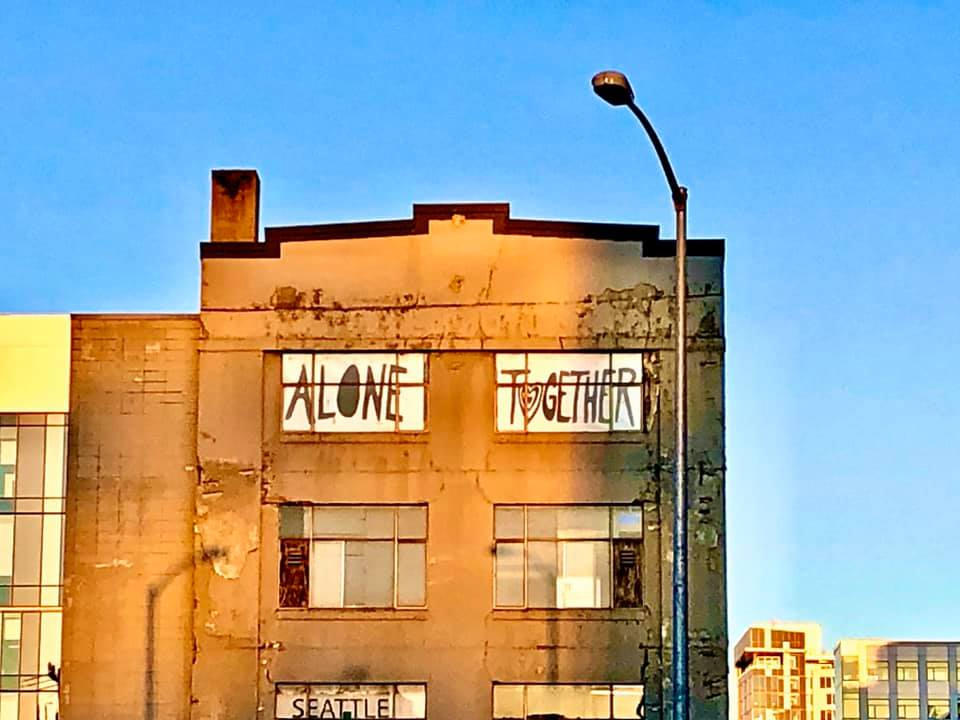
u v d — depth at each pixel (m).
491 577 36.25
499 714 35.81
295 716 35.97
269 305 37.44
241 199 39.38
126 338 37.84
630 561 36.28
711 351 36.94
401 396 37.09
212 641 36.25
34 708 37.00
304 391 37.19
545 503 36.56
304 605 36.44
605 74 22.09
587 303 37.06
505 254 37.31
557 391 36.94
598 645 35.91
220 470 36.94
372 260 37.47
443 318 37.16
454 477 36.66
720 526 36.34
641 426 36.72
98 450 37.50
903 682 138.25
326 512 36.75
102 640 36.75
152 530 37.12
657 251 37.19
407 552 36.56
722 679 35.66
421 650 36.03
